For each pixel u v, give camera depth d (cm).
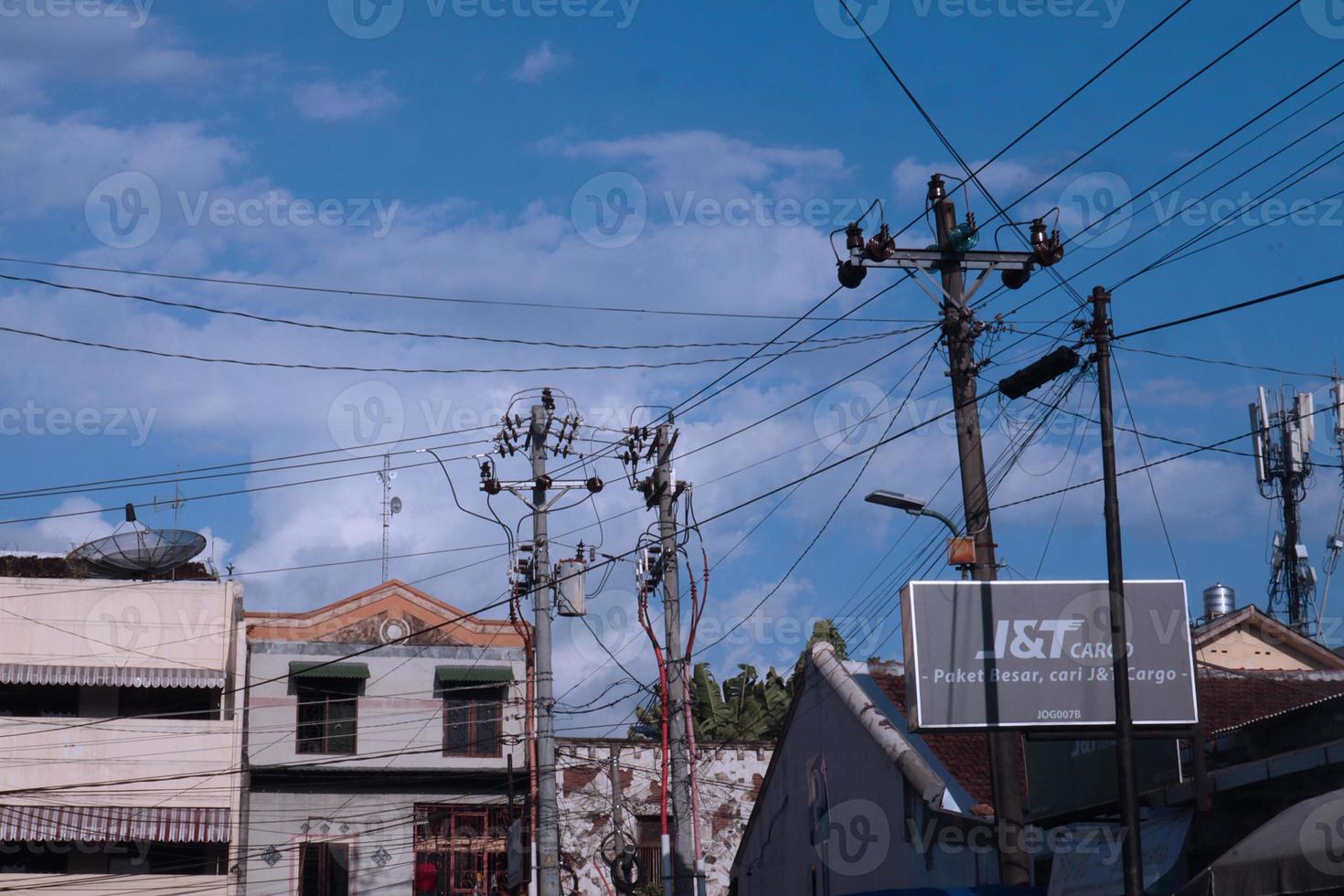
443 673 4159
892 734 2062
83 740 3762
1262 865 1139
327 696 4116
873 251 1593
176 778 3791
